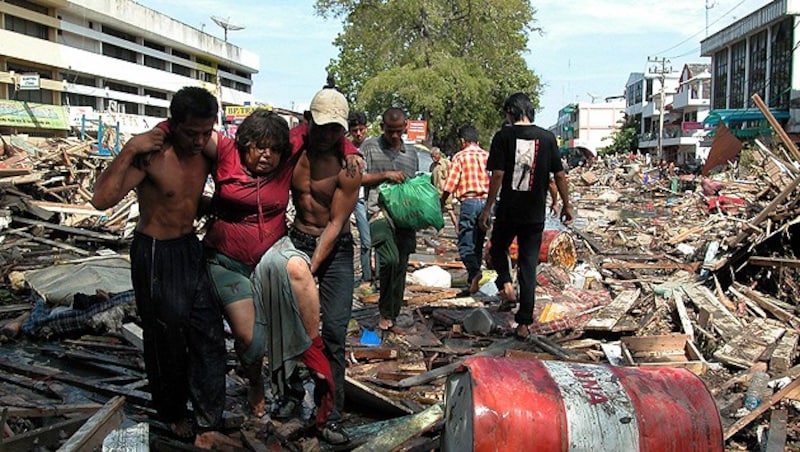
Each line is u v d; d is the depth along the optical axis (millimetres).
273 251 3920
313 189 4281
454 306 7594
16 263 9875
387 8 42781
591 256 11562
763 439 4270
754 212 12078
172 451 3881
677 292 7754
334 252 4312
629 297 7777
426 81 40250
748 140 38062
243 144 3727
